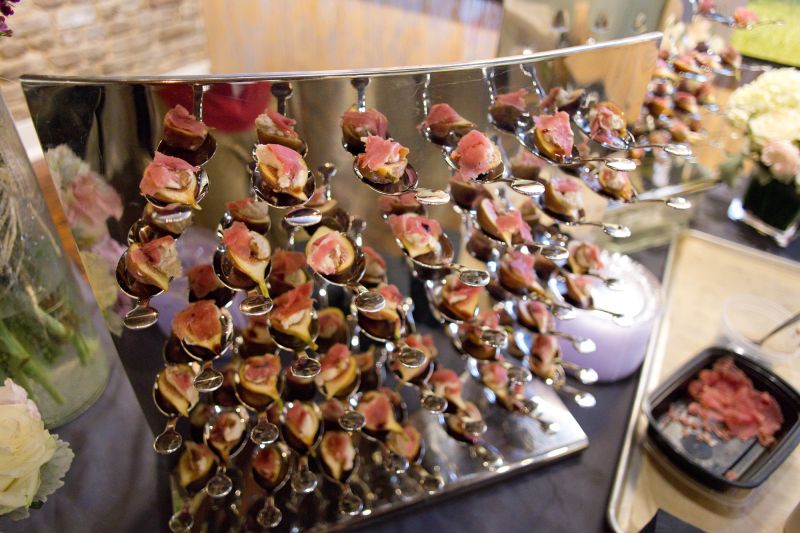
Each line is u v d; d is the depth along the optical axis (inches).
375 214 18.8
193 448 20.0
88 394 24.8
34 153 28.0
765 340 28.8
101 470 22.9
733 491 22.2
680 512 22.7
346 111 15.4
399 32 35.2
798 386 28.1
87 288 29.1
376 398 20.7
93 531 21.1
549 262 21.3
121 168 14.7
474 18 32.7
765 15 33.4
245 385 17.0
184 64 41.7
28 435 16.1
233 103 14.3
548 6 27.2
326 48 37.5
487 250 20.6
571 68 17.9
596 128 18.4
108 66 38.1
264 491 20.1
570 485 23.7
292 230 17.7
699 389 26.6
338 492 22.1
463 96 16.6
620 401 27.2
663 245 36.9
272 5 37.5
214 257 15.9
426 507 22.6
